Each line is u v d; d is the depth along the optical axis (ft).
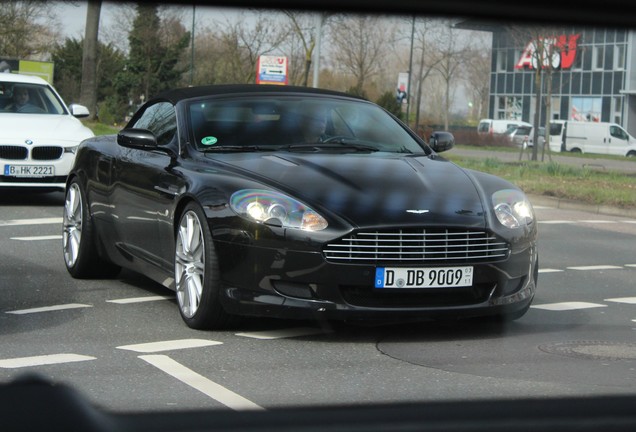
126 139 26.13
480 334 22.99
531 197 71.46
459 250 21.89
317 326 23.41
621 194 69.15
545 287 31.22
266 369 19.07
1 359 19.62
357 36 169.27
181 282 23.67
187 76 191.62
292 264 21.33
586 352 21.24
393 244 21.47
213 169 23.81
